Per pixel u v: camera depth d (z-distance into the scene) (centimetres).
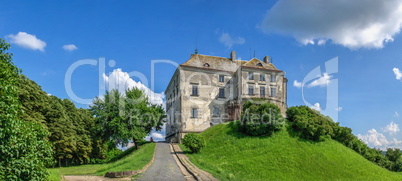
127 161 2642
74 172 2827
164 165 2402
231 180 1845
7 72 1234
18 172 1027
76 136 4594
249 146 3303
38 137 1273
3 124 996
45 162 1262
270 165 2800
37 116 3566
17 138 1059
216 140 3641
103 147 5672
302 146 3306
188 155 3105
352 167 2977
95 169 3131
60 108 4191
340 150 3375
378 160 3969
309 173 2714
